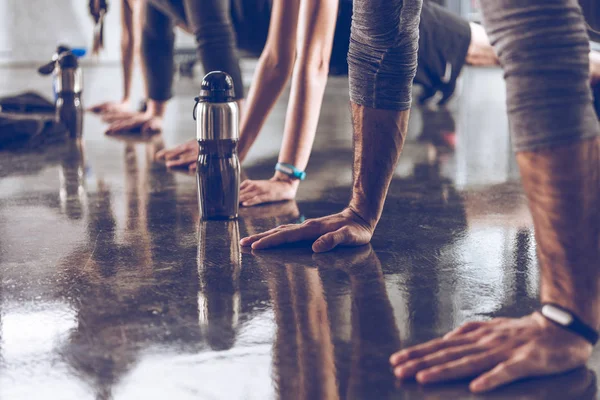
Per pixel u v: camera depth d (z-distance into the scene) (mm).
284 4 2293
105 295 1374
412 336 1169
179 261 1603
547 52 997
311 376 1023
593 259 1022
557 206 1018
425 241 1759
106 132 3883
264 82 2354
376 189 1722
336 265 1564
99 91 6531
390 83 1597
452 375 1005
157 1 3236
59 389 989
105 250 1691
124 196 2311
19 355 1102
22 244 1741
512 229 1869
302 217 2037
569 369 1031
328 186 2484
